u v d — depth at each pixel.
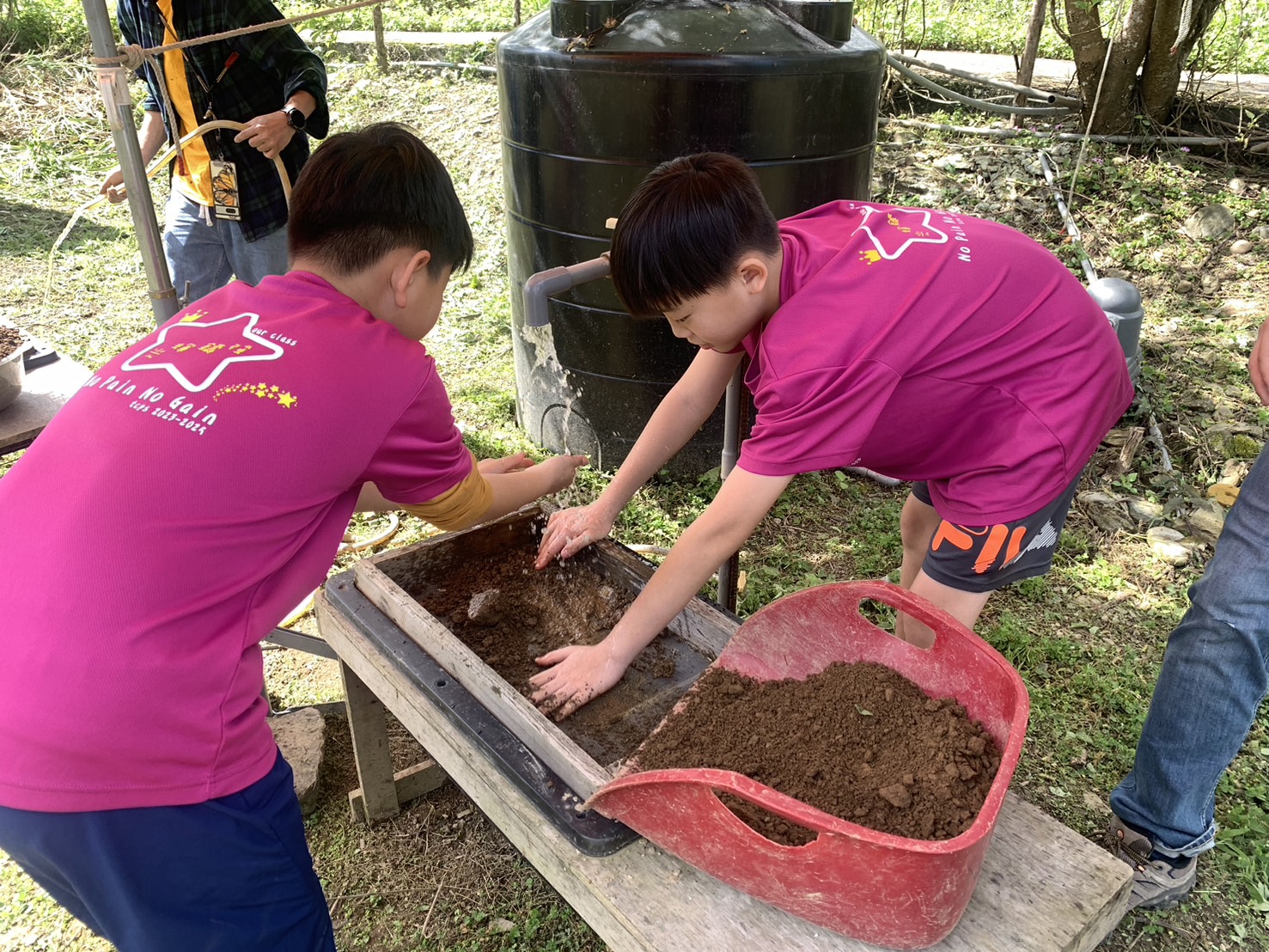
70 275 5.02
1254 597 1.50
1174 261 4.52
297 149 2.94
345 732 2.30
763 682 1.41
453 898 1.89
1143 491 3.19
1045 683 2.39
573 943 1.78
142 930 1.19
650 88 2.61
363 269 1.32
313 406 1.19
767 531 3.02
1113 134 5.27
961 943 1.10
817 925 1.12
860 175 2.96
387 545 2.92
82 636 1.09
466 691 1.50
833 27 2.74
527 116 2.86
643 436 1.78
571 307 3.04
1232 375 3.69
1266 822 1.97
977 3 8.15
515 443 3.49
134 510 1.12
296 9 8.43
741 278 1.32
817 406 1.29
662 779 1.08
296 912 1.32
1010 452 1.43
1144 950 1.76
